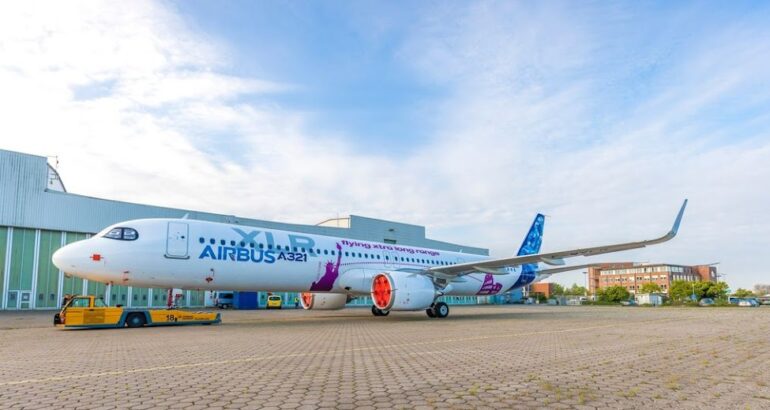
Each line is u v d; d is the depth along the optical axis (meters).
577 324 20.33
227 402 5.71
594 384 6.88
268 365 8.60
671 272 142.75
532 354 10.26
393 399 5.87
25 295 33.31
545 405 5.59
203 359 9.38
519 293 92.62
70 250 17.36
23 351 10.78
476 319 24.38
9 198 33.00
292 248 21.66
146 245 17.86
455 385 6.75
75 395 6.11
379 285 23.02
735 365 8.88
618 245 21.53
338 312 33.66
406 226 57.38
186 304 40.81
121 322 17.75
